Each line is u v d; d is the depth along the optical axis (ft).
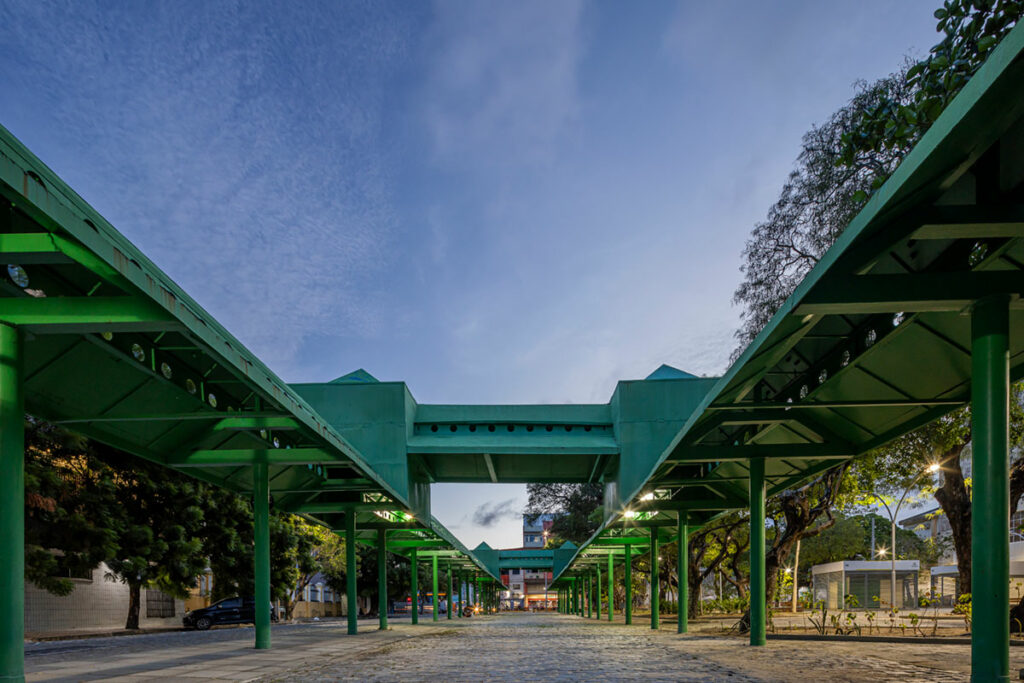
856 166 62.75
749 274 76.33
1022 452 63.10
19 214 23.84
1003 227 19.94
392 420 98.32
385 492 69.05
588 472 115.75
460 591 192.13
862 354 31.68
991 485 22.61
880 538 243.81
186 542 88.28
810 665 37.63
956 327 29.07
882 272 26.91
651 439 97.71
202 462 50.11
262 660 44.01
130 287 23.41
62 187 23.56
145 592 123.34
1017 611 53.47
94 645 59.06
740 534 133.28
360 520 92.07
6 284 25.82
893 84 59.62
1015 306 23.66
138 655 47.83
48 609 96.53
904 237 20.40
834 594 164.86
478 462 107.45
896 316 28.86
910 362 32.91
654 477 58.23
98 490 75.66
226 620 112.68
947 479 67.67
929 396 35.12
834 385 36.76
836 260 21.48
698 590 119.03
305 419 43.21
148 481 85.76
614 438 102.22
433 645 59.36
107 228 26.30
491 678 34.19
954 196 21.80
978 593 22.74
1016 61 13.56
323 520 87.35
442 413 104.83
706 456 48.96
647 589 222.89
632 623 109.81
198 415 39.68
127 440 45.32
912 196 19.06
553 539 274.77
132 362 32.78
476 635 76.33
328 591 240.73
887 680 30.94
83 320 25.09
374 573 205.46
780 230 72.74
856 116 62.23
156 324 25.75
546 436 102.83
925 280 23.09
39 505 63.31
